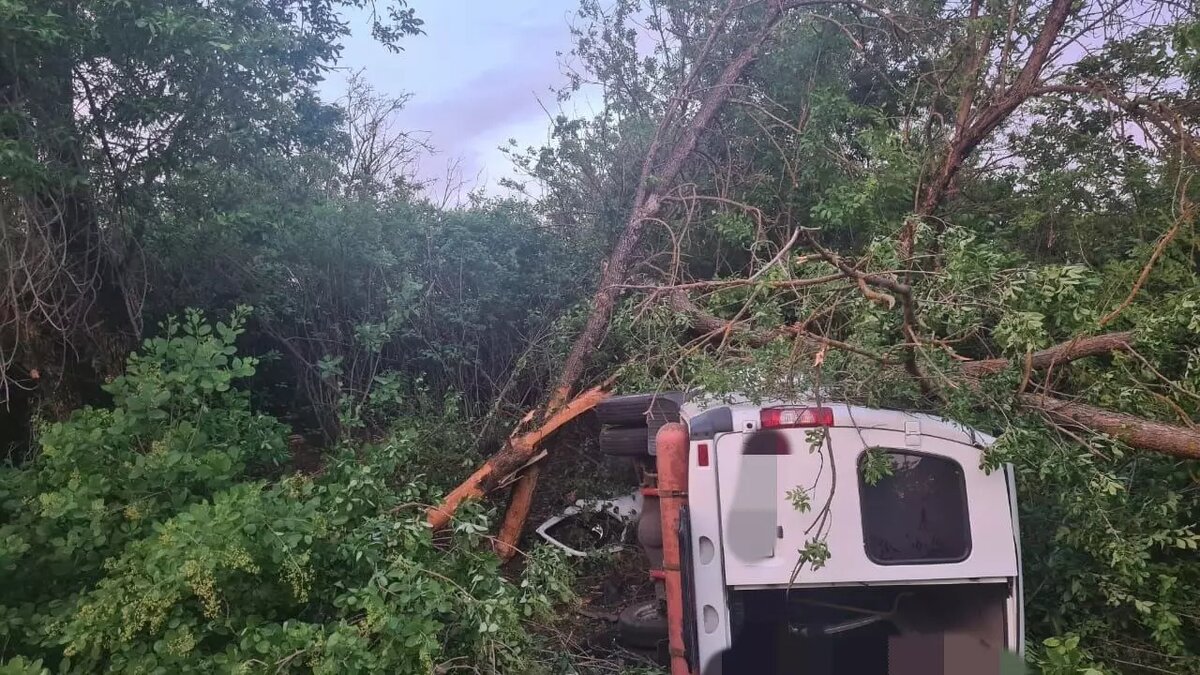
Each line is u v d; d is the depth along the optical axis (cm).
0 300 516
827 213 589
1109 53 592
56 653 372
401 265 684
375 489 425
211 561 333
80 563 393
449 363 686
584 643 473
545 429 562
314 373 662
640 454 459
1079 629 432
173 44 496
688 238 659
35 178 477
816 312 419
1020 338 390
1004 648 346
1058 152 625
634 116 763
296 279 654
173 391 455
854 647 355
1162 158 550
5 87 493
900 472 349
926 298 430
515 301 718
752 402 380
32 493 414
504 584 408
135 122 535
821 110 635
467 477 574
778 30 674
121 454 409
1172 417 444
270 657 339
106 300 580
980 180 649
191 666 341
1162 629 403
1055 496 423
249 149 563
